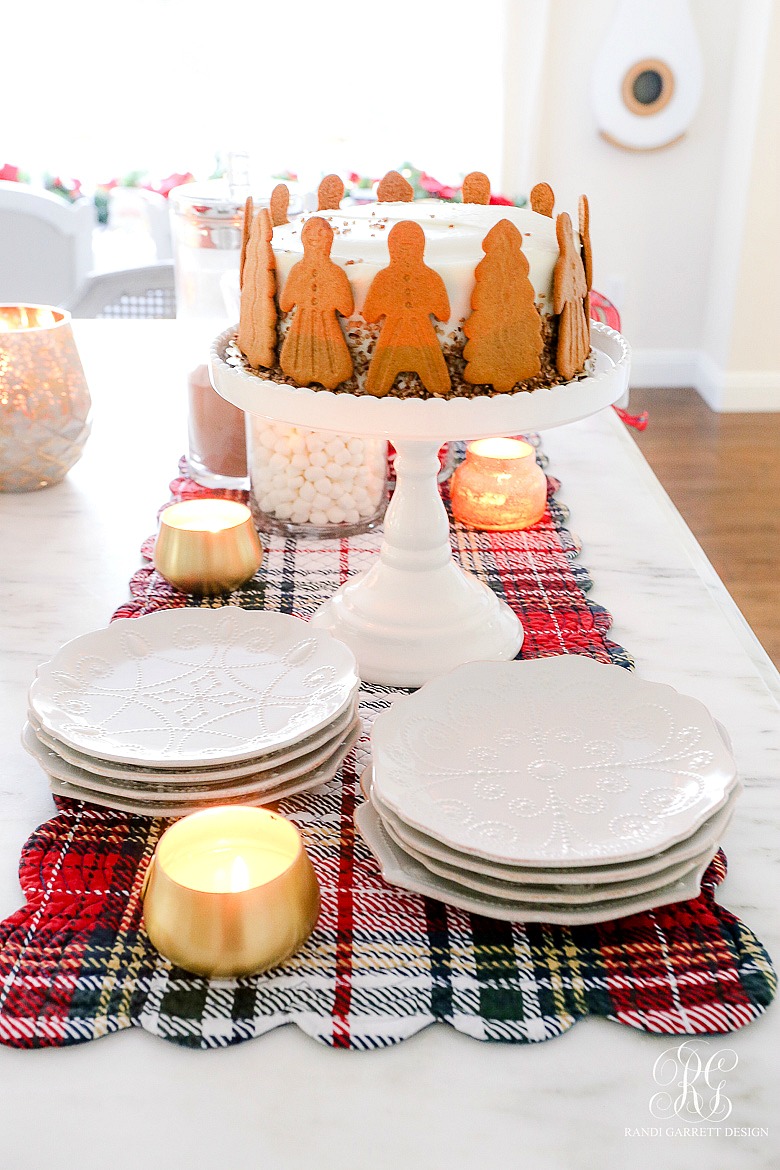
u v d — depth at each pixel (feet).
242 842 2.09
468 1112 1.73
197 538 3.16
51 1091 1.75
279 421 2.53
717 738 2.29
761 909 2.13
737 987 1.92
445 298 2.40
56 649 3.02
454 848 1.95
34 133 10.28
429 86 10.50
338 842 2.29
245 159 3.76
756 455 10.37
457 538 3.67
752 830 2.34
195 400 3.91
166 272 6.49
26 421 3.80
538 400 2.43
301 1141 1.68
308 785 2.31
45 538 3.67
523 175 10.84
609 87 10.70
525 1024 1.85
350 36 10.22
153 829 2.31
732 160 10.85
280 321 2.58
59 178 10.40
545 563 3.49
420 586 2.98
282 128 10.52
